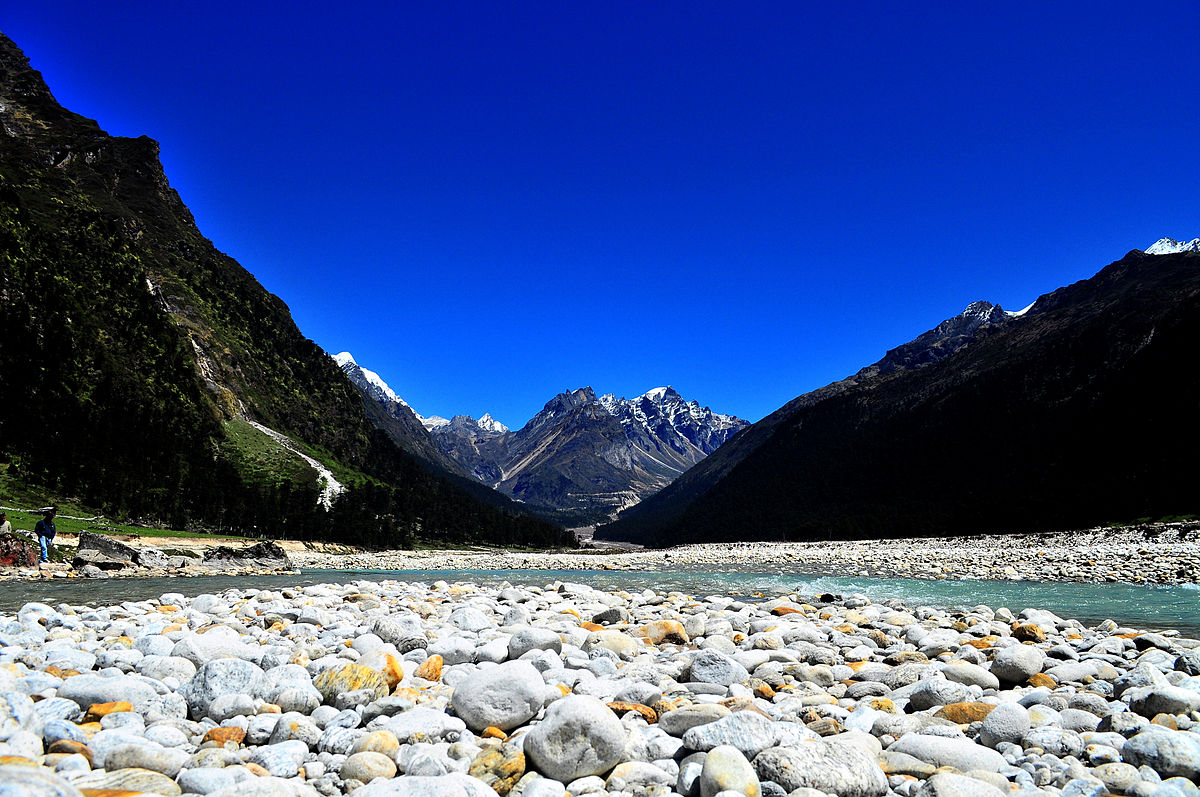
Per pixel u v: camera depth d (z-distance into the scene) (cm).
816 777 511
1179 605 2172
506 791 538
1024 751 631
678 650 1209
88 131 18850
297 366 16575
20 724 540
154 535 6544
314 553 8162
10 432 7794
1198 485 7469
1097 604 2230
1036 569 3850
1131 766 549
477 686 700
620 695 780
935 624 1562
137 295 12619
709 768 513
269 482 10925
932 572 4144
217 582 3491
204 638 943
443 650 1029
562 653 1035
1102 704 767
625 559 8425
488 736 662
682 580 3828
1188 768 542
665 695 845
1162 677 848
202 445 10344
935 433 15625
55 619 1324
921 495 13800
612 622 1571
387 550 9938
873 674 965
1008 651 969
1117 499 8219
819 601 2212
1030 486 11075
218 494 8756
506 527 13988
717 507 18325
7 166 14088
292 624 1441
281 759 559
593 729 570
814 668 978
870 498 14900
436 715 670
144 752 532
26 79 19225
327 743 608
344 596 2128
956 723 730
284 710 714
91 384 9681
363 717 695
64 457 7775
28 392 8362
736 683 888
